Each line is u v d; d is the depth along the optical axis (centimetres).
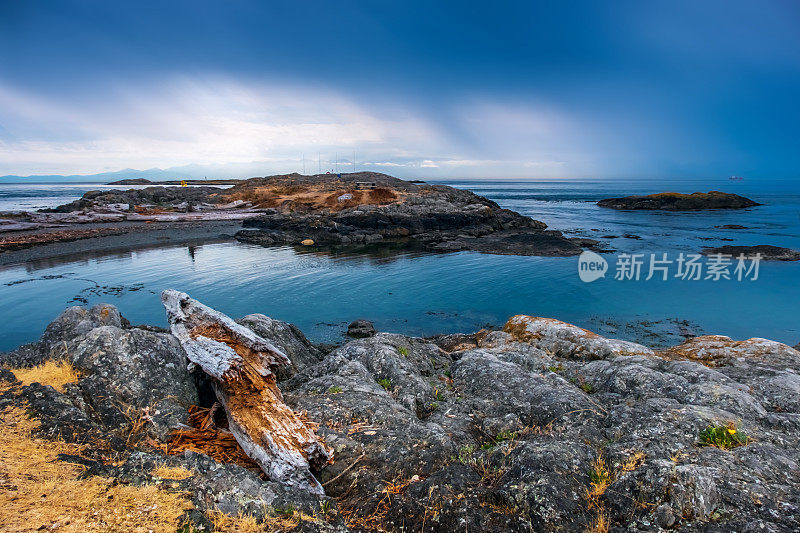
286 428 609
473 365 988
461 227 5059
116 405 666
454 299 2317
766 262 3045
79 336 849
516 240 4175
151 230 4769
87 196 7044
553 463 542
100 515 408
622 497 486
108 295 2289
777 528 430
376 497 524
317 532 440
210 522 423
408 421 716
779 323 1881
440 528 469
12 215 5153
